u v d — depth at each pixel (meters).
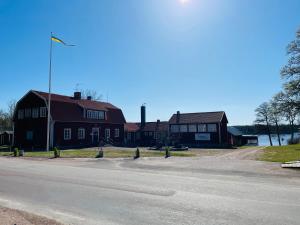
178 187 11.05
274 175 13.63
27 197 9.73
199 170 15.81
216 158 22.39
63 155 27.33
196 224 6.71
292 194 9.64
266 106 65.88
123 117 55.59
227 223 6.73
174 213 7.61
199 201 8.80
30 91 43.31
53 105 41.59
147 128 59.38
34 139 42.28
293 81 36.00
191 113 55.34
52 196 9.80
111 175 14.38
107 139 50.53
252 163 17.97
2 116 77.19
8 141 52.31
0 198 9.65
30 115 43.12
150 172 15.43
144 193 10.02
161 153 28.66
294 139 49.91
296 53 35.81
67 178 13.52
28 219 7.04
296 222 6.74
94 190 10.64
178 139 53.66
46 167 18.31
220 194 9.74
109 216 7.47
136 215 7.51
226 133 53.94
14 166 19.05
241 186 11.12
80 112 45.72
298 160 17.97
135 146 46.78
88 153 29.03
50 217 7.46
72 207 8.39
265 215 7.31
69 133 42.84
